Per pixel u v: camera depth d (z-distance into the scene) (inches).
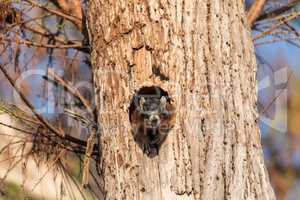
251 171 362.0
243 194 355.6
